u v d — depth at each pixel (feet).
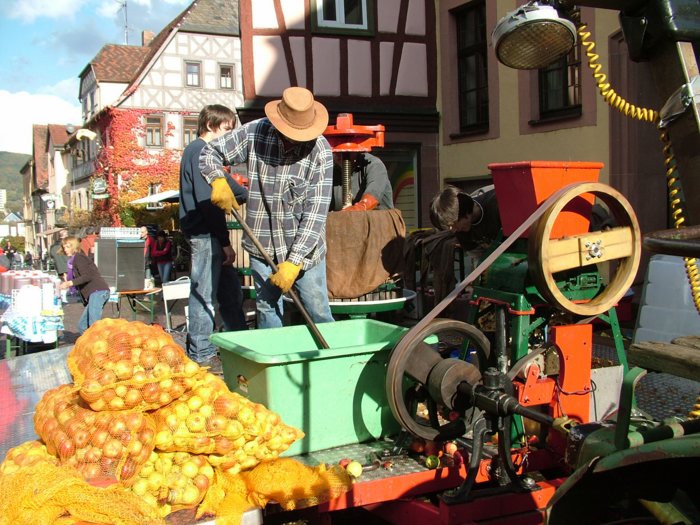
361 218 13.70
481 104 34.55
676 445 4.79
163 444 7.23
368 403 9.15
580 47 26.66
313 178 11.39
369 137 15.42
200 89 93.09
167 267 48.19
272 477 7.39
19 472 6.77
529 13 8.19
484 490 7.84
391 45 37.19
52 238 142.31
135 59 110.83
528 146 30.30
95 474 6.81
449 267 16.56
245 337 10.43
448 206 11.69
